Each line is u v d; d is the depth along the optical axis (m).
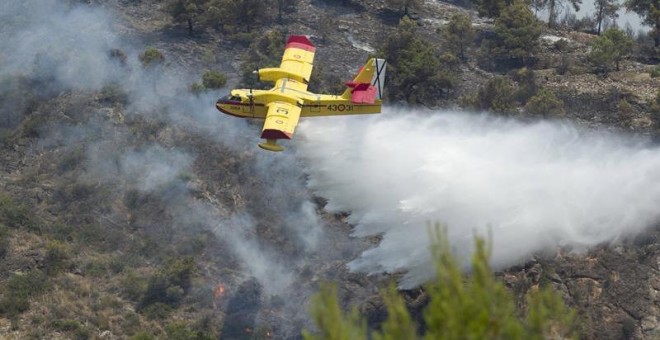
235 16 88.62
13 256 59.59
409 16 96.88
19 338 53.62
